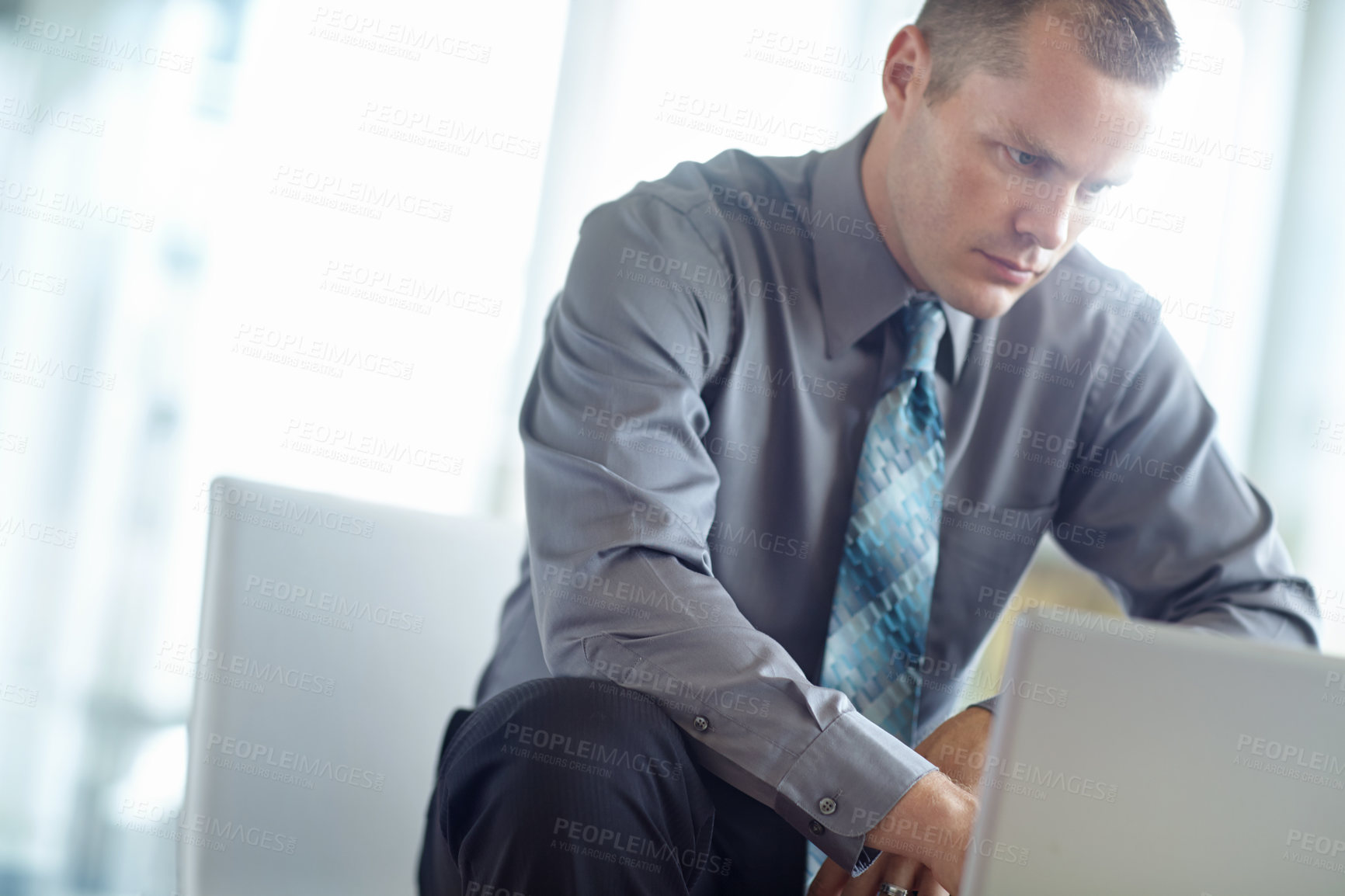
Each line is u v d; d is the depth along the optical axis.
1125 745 0.68
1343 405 2.56
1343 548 2.54
